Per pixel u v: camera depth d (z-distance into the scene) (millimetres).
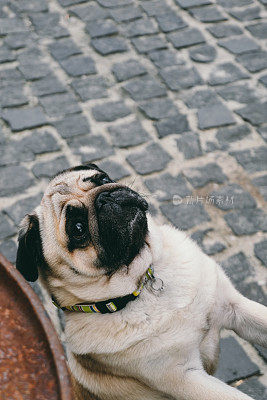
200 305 2787
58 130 5453
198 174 4938
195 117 5457
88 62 6188
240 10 6707
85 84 5926
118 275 2684
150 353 2678
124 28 6586
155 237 2873
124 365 2760
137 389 2924
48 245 2643
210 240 4441
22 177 5070
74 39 6512
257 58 6051
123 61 6160
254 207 4645
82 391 3023
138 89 5809
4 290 1314
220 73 5914
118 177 4953
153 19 6680
